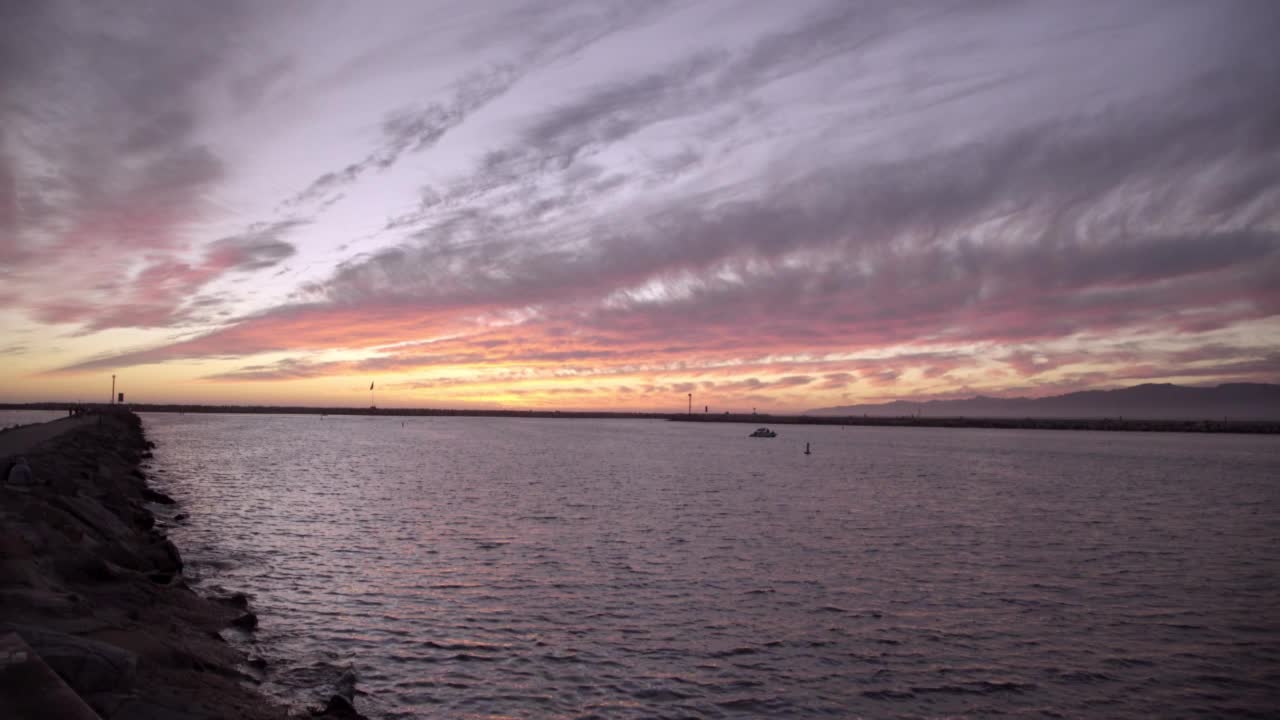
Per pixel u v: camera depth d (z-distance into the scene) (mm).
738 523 39250
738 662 17781
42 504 21328
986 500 52812
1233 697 16516
